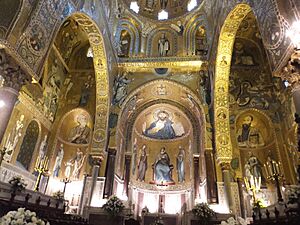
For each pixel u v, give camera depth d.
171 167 18.91
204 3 18.36
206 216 12.98
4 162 12.12
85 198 14.61
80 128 17.88
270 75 17.33
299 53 6.04
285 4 6.42
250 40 18.78
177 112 19.33
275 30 6.88
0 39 6.96
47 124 16.56
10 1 7.55
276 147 14.88
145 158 19.19
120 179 16.48
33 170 14.60
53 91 17.50
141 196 17.86
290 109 14.75
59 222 8.11
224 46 14.00
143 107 19.27
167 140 19.80
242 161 15.30
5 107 7.06
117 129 16.17
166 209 17.41
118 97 17.25
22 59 7.55
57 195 13.25
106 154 15.55
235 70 17.89
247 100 16.67
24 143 13.95
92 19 13.43
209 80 16.92
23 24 7.63
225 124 14.91
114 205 13.48
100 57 15.52
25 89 14.09
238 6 11.13
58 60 18.25
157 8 21.09
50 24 9.06
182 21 19.58
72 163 16.83
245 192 14.13
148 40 19.61
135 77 17.98
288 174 13.96
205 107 16.25
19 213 5.19
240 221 7.00
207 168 14.66
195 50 18.59
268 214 8.52
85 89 18.75
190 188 16.97
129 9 19.81
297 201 6.56
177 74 17.77
